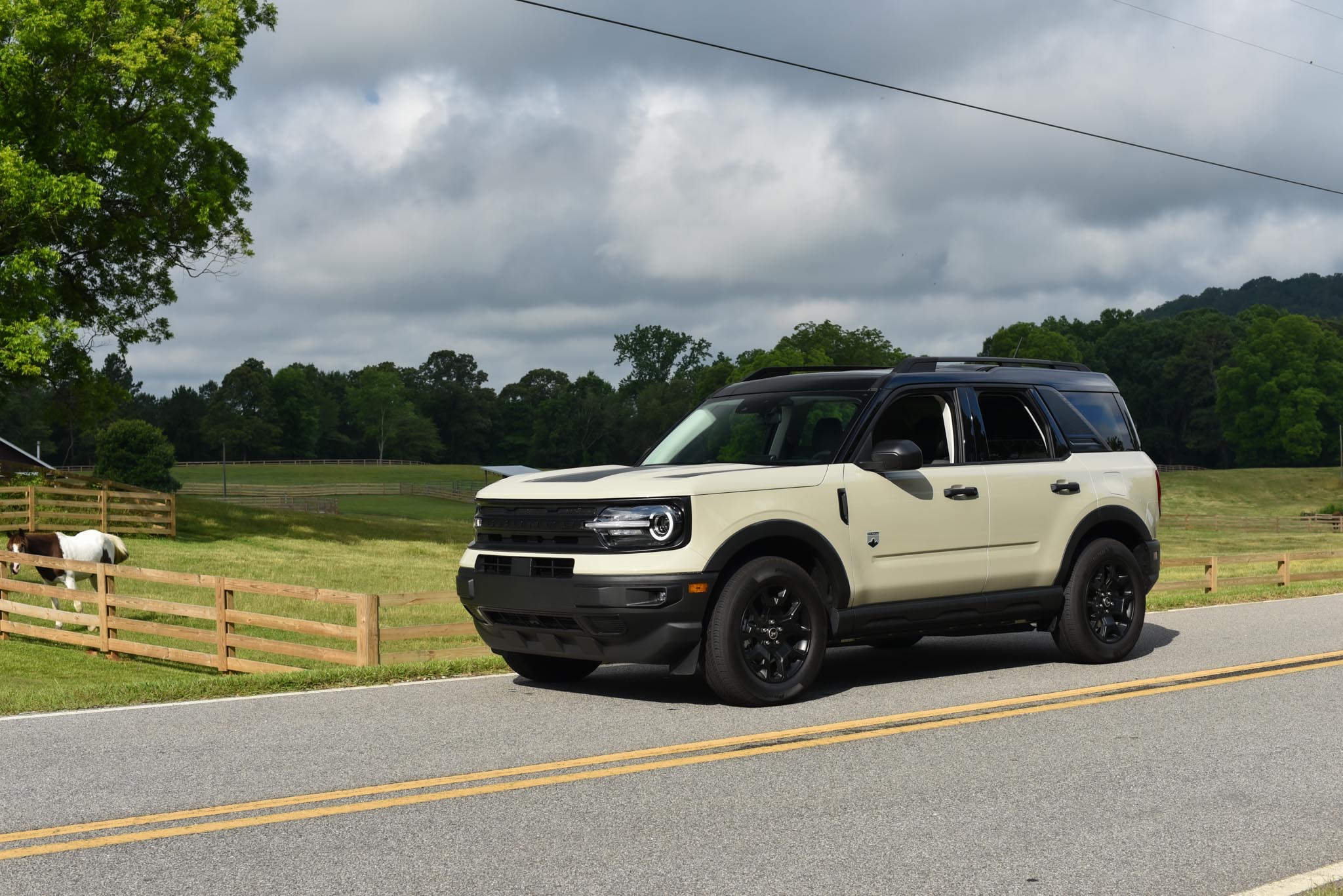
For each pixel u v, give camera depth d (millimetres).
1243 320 176125
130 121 29188
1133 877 4426
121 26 28109
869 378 8883
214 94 31047
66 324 27484
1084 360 167750
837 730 7020
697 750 6492
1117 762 6262
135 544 28766
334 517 43562
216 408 173750
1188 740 6785
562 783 5809
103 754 6445
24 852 4719
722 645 7582
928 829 5035
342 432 195500
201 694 8336
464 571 8344
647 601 7441
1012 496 9141
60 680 13133
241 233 32844
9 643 15570
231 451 174250
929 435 8977
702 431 9211
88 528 29250
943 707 7770
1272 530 73062
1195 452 162125
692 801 5477
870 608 8359
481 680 9008
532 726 7168
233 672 12445
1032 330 153375
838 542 8172
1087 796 5574
